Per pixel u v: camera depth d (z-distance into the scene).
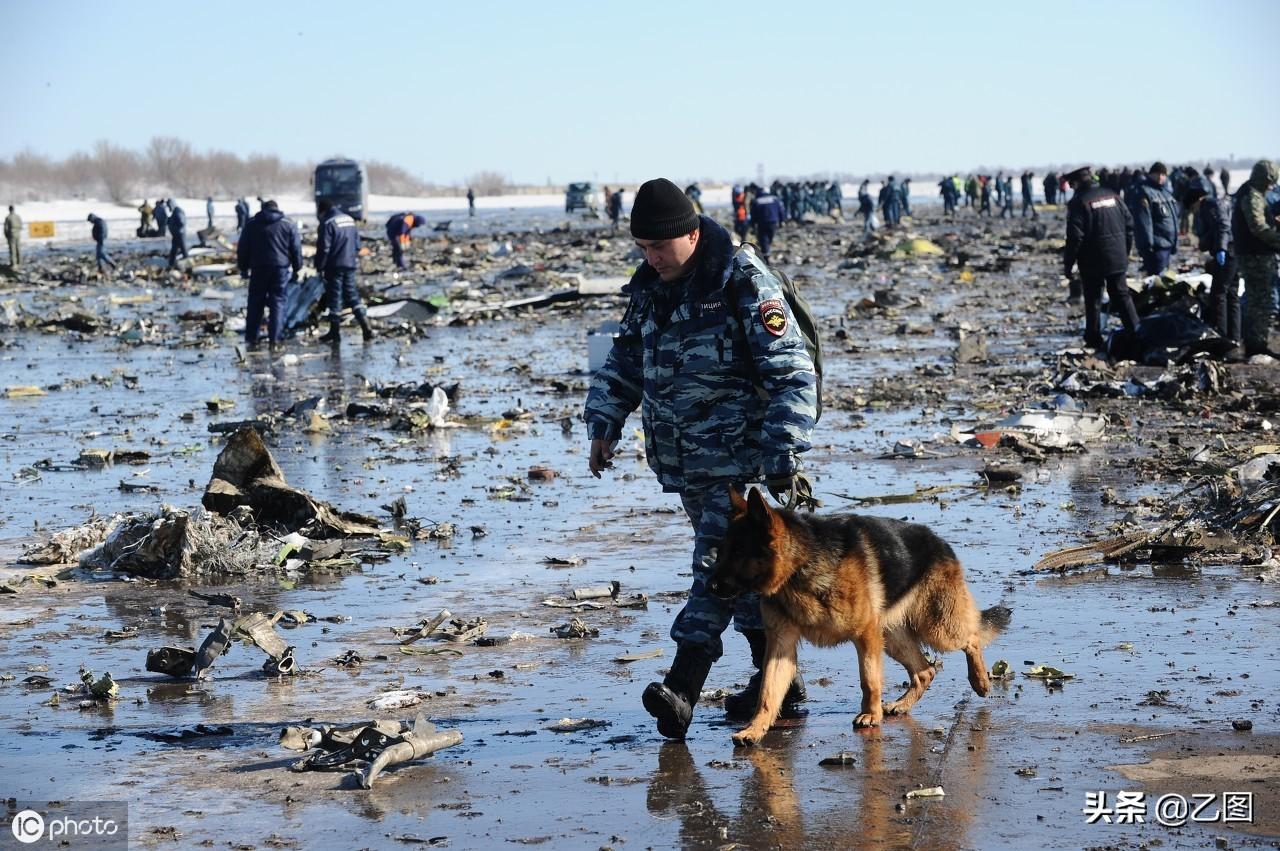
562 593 7.74
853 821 4.29
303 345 22.73
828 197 76.25
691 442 5.33
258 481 9.33
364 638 6.94
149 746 5.32
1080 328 21.55
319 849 4.19
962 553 8.27
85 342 24.22
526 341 22.94
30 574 8.34
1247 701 5.38
